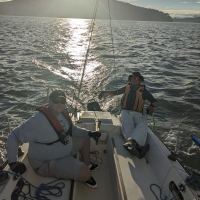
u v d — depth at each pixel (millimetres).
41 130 3672
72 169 3766
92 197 4027
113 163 4441
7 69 16438
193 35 67000
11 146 3600
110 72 16031
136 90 5305
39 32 52906
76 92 11922
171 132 8523
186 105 10828
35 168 3867
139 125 4805
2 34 45156
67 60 20312
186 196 3424
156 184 3920
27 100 10820
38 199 3422
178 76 16359
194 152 7391
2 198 3332
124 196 3586
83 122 5652
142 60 22016
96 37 43844
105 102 10594
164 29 94375
